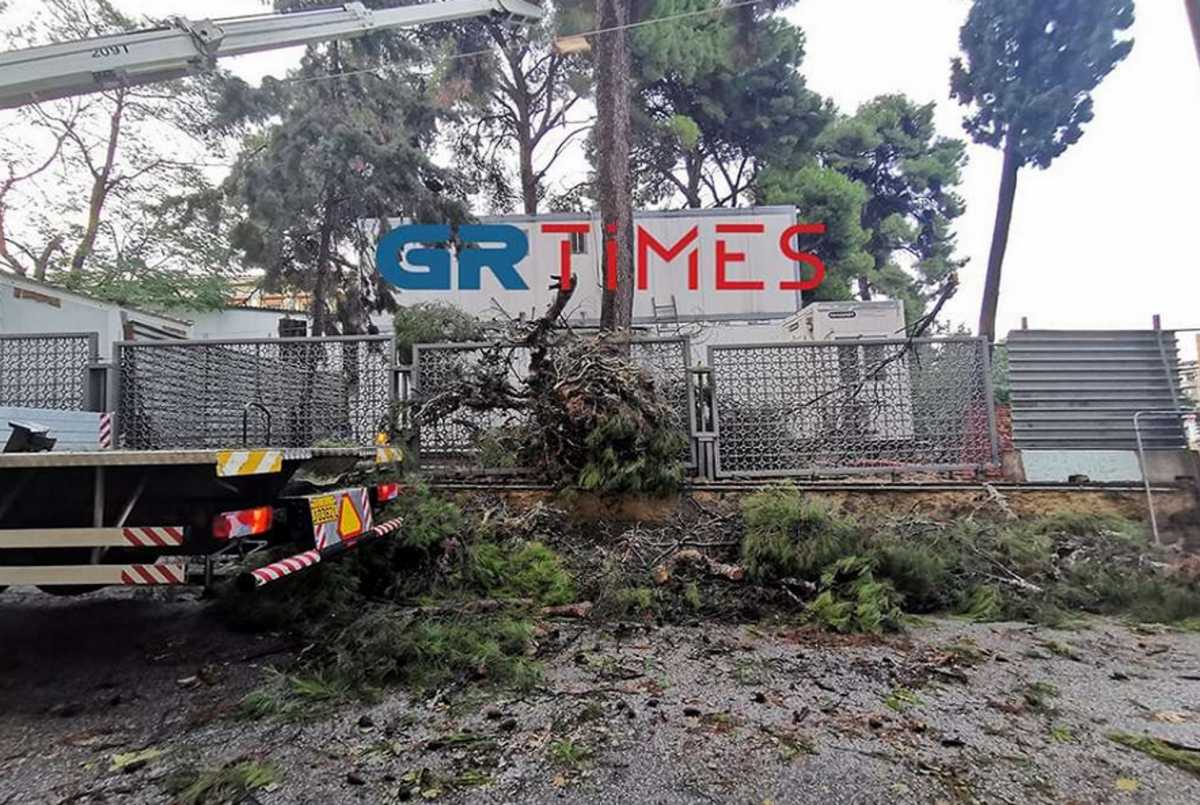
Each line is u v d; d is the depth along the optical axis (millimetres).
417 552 4379
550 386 5402
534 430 5566
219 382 6207
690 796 2068
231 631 3686
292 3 9930
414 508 4598
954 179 26078
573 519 5230
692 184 21219
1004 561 4566
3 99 6605
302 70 9555
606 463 5113
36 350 6266
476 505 5336
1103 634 3732
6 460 2807
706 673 3139
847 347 5922
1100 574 4344
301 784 2146
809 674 3127
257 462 3039
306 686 2879
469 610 3936
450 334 7801
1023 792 2082
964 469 5809
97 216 16141
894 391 5883
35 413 4395
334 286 10172
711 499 5410
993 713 2680
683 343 5875
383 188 9656
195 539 3053
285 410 6098
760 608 4102
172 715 2689
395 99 10289
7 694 2900
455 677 3045
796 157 20688
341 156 9312
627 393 5184
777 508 4574
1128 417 5949
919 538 4734
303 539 3252
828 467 5805
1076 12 14391
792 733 2494
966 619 4051
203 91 11938
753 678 3072
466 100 14359
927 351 5910
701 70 18031
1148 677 3082
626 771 2217
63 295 8133
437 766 2258
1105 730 2521
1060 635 3717
